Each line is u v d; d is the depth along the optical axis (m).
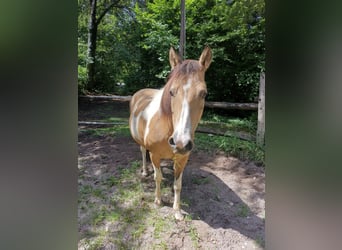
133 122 2.71
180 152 1.77
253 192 2.91
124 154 3.69
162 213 2.53
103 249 2.14
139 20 7.07
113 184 2.98
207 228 2.37
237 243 2.22
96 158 3.58
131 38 8.08
